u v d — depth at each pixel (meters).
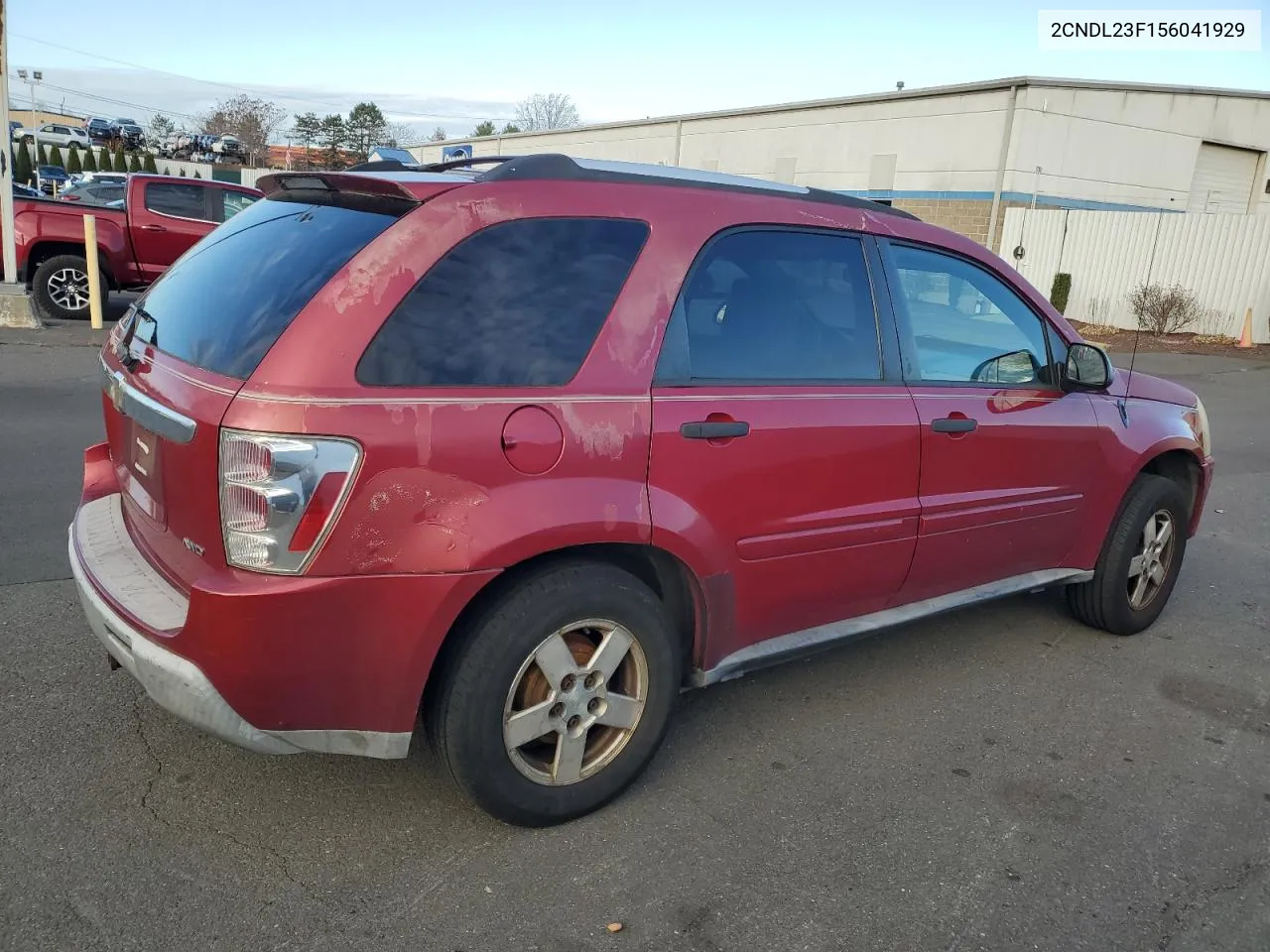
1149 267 21.98
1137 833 3.08
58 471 6.18
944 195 25.34
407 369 2.50
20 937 2.34
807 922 2.58
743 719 3.70
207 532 2.45
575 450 2.71
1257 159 28.27
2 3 11.37
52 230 12.31
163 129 92.31
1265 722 3.90
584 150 38.00
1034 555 4.22
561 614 2.75
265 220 3.06
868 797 3.20
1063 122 24.08
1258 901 2.78
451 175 3.00
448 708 2.67
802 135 29.00
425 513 2.49
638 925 2.53
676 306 2.98
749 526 3.13
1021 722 3.79
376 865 2.70
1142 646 4.64
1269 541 6.56
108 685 3.56
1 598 4.24
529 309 2.72
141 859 2.66
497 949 2.42
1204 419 4.95
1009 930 2.60
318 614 2.42
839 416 3.31
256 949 2.36
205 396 2.46
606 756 2.99
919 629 4.72
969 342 3.89
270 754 2.81
